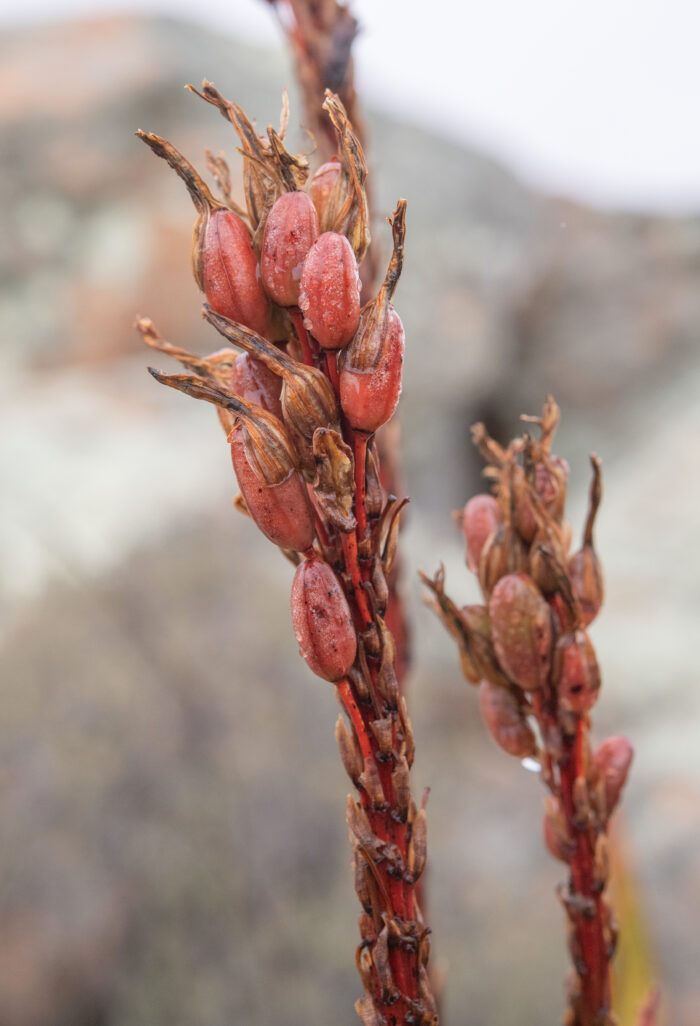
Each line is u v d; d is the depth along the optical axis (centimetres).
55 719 266
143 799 251
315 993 218
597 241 660
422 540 404
